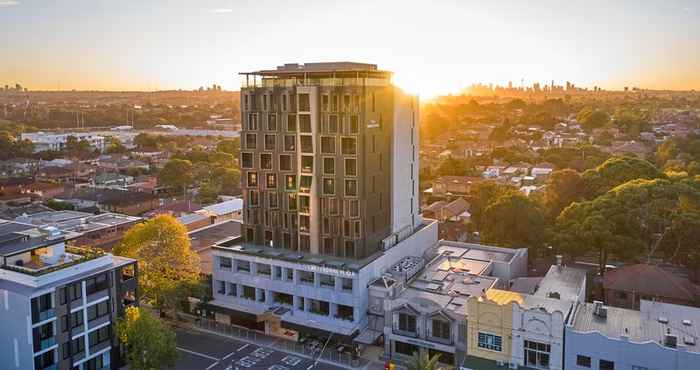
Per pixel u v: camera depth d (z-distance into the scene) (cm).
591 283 11056
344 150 9338
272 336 9369
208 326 9762
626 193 11844
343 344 8869
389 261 9856
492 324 7194
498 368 7094
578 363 6712
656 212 11538
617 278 9750
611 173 14862
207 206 17075
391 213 10356
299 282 9325
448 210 16175
